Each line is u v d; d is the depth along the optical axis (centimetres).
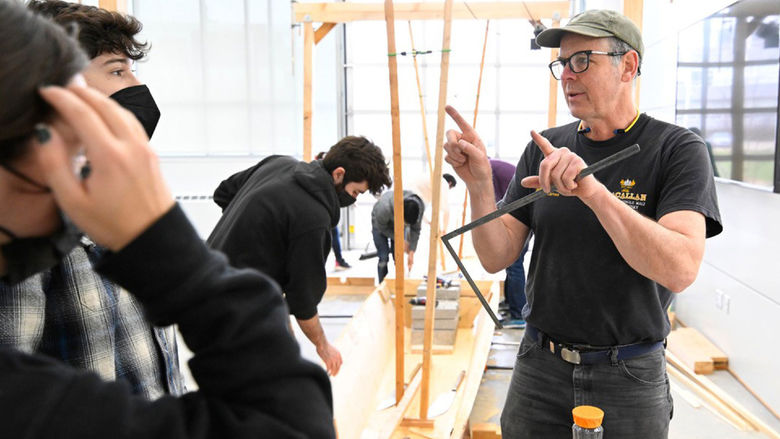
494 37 889
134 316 107
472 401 279
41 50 44
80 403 45
